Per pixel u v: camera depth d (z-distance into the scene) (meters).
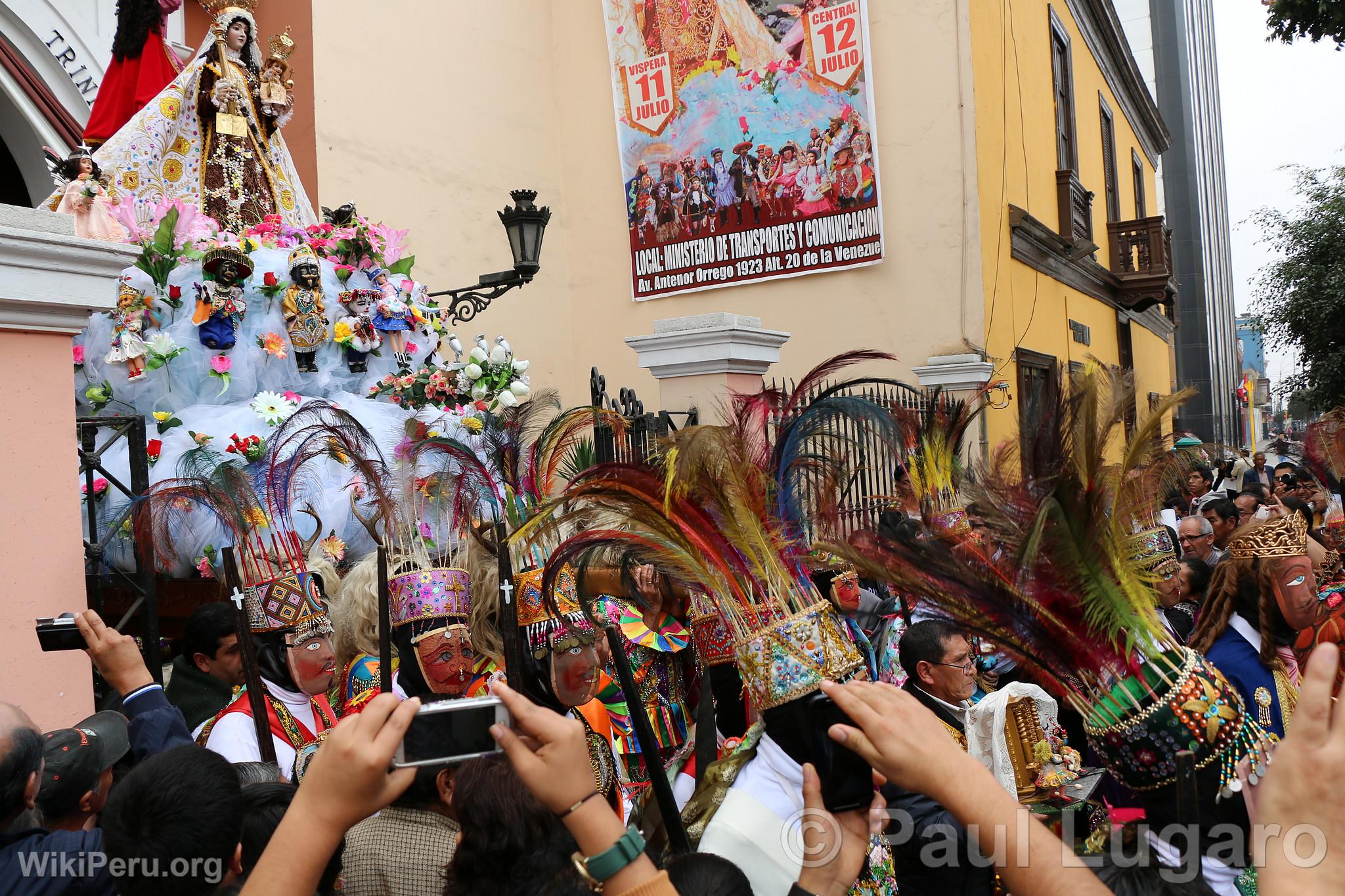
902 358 10.35
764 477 1.96
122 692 2.65
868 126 10.34
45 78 8.45
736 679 2.49
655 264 11.59
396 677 3.12
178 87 6.38
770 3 10.73
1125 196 19.44
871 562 1.82
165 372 5.14
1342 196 16.06
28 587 3.33
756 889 1.71
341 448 3.80
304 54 9.40
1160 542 3.59
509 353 6.51
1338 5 9.98
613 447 5.22
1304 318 15.96
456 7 10.97
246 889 1.15
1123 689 1.71
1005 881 1.24
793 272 10.80
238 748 2.78
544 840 1.72
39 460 3.40
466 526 3.07
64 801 2.27
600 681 3.04
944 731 1.32
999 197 10.78
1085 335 14.48
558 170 12.21
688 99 11.27
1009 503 1.81
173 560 4.18
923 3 10.26
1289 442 6.06
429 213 10.51
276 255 5.80
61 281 3.41
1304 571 2.86
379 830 2.05
